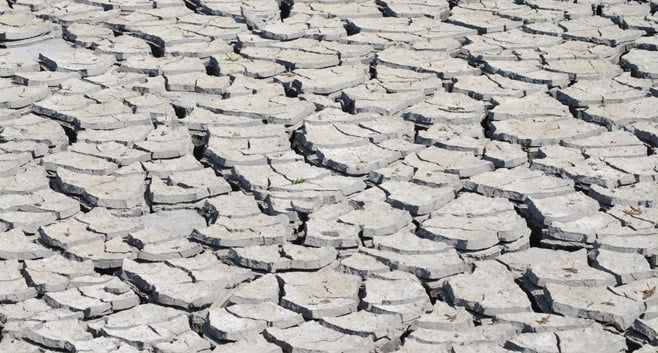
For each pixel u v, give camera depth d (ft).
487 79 84.02
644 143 75.15
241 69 84.79
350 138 73.72
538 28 94.17
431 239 61.77
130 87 82.12
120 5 97.66
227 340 53.01
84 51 88.94
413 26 94.79
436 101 80.23
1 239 61.26
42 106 77.87
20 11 96.12
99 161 70.38
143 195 67.05
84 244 61.11
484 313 55.21
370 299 55.98
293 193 66.39
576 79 84.23
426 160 71.15
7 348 52.26
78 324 54.19
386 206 65.16
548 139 73.72
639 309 55.11
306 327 53.93
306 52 88.48
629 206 65.67
